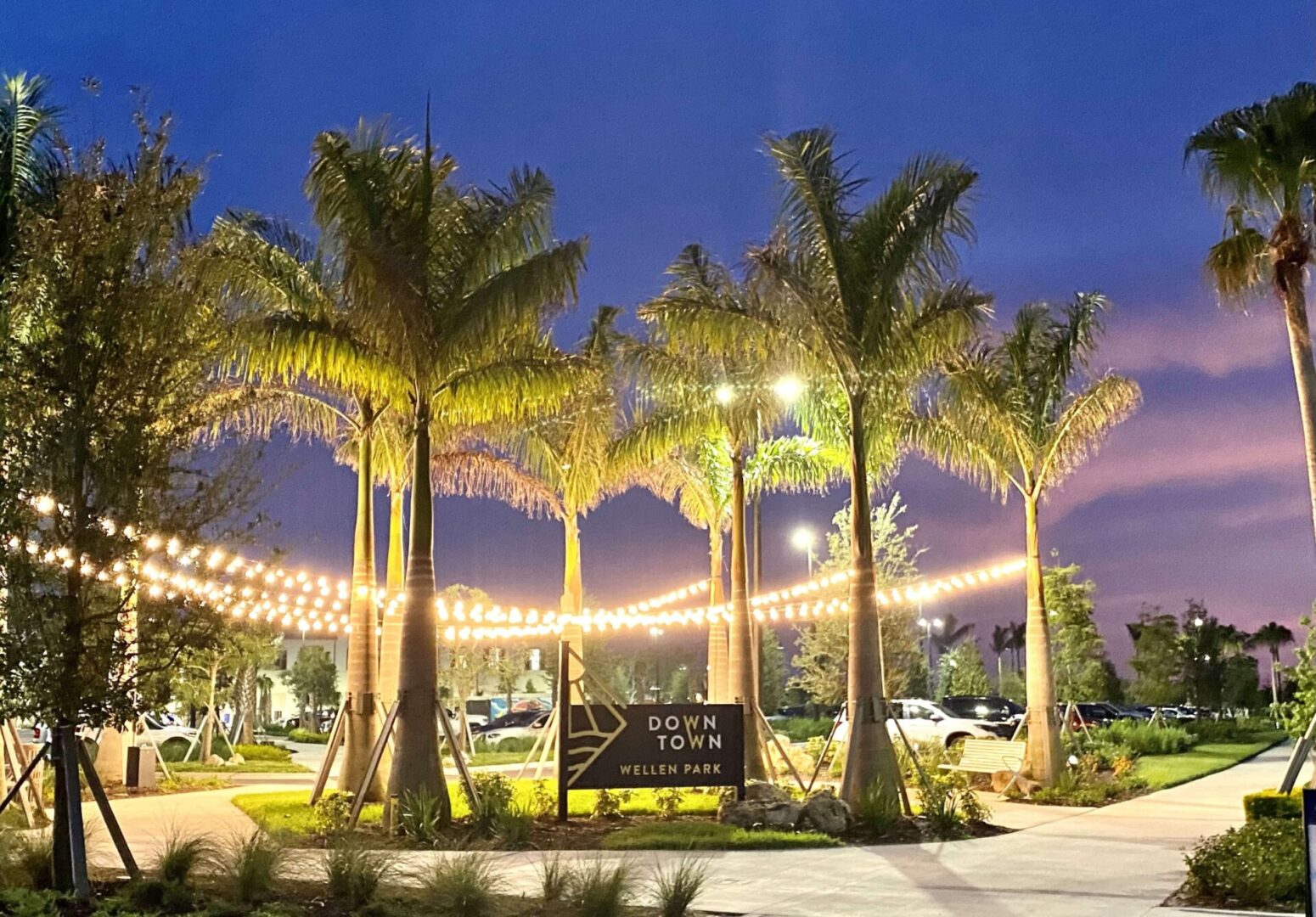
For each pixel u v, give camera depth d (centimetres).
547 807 1986
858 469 1992
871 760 1909
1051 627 4847
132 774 2555
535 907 1176
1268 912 1184
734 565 2553
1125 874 1432
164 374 1267
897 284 1992
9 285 1315
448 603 4172
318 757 4312
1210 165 2039
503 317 1853
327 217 1902
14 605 1192
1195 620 5900
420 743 1816
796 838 1692
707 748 1927
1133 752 3406
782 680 6084
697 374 2505
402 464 2459
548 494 2733
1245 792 2589
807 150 1994
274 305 2098
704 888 1311
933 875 1421
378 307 1833
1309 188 2017
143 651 1234
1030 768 2481
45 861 1224
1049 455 2533
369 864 1221
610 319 2511
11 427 1218
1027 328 2525
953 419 2506
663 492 2983
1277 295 2038
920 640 5166
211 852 1267
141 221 1280
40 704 1183
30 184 1669
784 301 1983
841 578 2675
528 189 1953
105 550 1194
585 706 1934
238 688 4928
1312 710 1872
